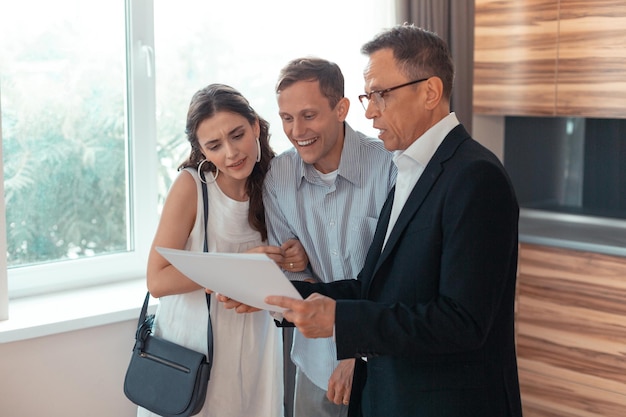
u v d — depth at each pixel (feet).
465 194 5.40
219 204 7.40
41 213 9.66
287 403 9.34
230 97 7.07
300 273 7.39
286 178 7.29
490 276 5.34
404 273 5.70
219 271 5.65
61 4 9.53
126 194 10.28
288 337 9.18
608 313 10.05
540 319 10.69
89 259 9.96
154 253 7.31
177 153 10.66
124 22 10.00
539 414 10.85
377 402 6.04
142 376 7.55
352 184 7.04
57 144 9.68
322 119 6.69
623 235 10.67
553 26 10.62
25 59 9.36
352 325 5.38
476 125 11.94
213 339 7.58
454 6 12.01
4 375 8.43
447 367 5.70
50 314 8.81
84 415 8.95
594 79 10.33
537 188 12.49
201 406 7.40
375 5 11.46
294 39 11.38
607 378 10.14
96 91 9.89
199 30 10.62
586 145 12.06
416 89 5.76
